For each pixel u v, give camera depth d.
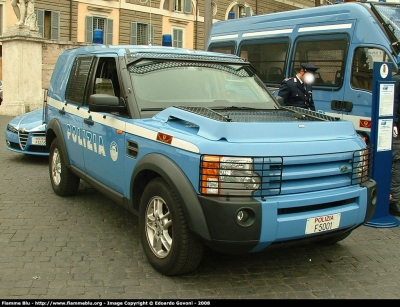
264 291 4.05
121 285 4.06
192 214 3.74
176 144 4.00
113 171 5.01
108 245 5.02
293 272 4.48
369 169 4.51
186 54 5.53
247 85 5.55
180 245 3.96
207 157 3.69
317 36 9.11
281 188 3.81
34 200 6.70
